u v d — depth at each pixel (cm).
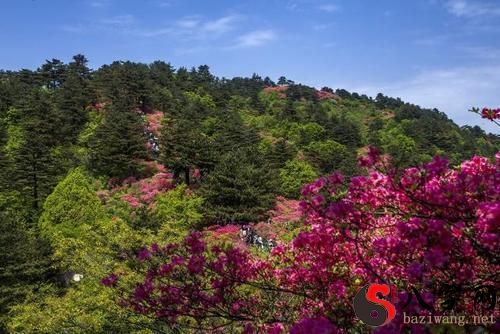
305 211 584
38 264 2956
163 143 5356
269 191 4784
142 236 2167
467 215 490
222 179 4347
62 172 5397
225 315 648
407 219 519
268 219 4403
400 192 540
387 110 16050
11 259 2920
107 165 5628
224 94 11600
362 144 9594
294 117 10312
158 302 645
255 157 5459
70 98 7338
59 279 3150
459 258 496
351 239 554
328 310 583
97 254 2022
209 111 8762
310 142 8244
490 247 477
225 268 669
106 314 1661
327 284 623
